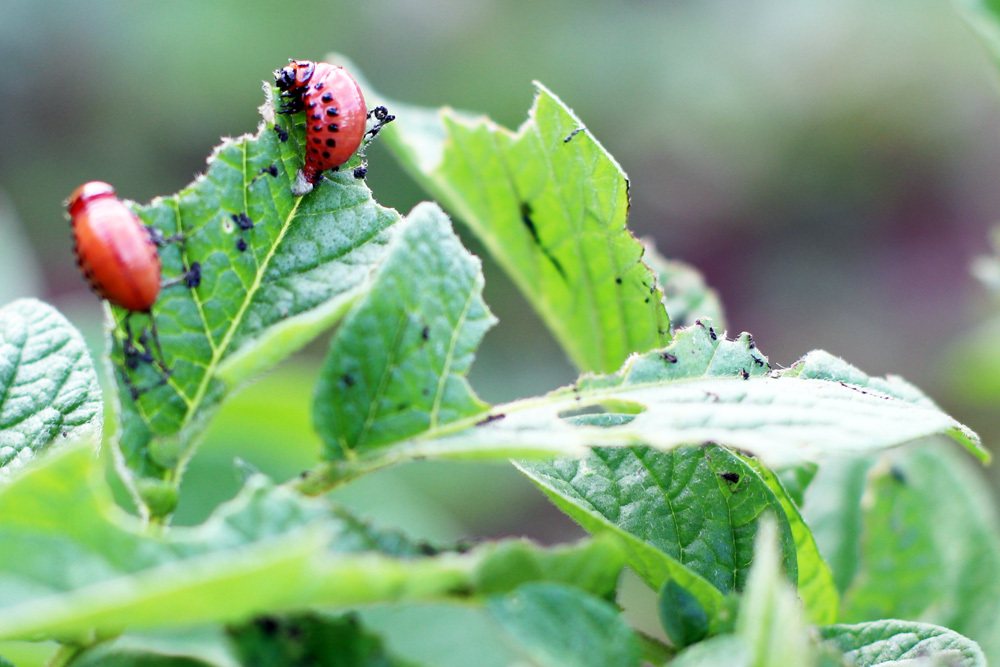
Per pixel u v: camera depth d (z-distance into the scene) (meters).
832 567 0.29
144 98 1.29
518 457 0.24
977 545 0.29
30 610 0.21
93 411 0.25
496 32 1.39
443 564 0.22
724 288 1.37
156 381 0.24
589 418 0.24
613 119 1.39
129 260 0.24
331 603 0.22
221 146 0.25
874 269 1.37
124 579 0.22
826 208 1.42
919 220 1.41
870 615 0.29
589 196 0.27
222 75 1.28
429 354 0.24
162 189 1.30
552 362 1.07
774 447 0.23
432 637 0.23
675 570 0.24
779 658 0.22
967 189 1.42
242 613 0.22
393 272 0.24
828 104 1.45
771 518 0.25
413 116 0.30
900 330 1.29
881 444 0.23
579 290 0.28
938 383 1.20
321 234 0.25
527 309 1.08
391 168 1.11
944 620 0.29
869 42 1.48
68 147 1.29
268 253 0.25
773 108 1.44
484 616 0.23
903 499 0.29
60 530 0.22
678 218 1.40
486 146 0.27
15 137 1.28
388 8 1.38
